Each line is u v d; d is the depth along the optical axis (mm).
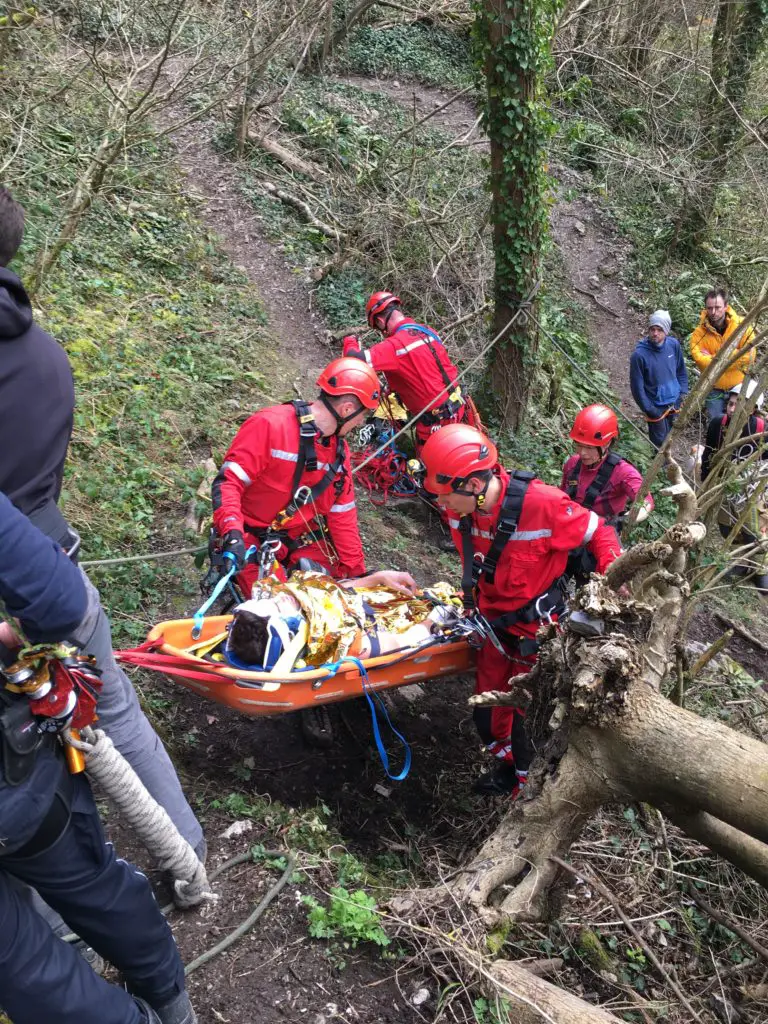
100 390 5973
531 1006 2613
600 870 3727
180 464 5793
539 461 7828
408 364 5918
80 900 1915
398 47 14836
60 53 7391
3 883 1812
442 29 15867
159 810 2369
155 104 5809
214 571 3557
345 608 3613
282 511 3869
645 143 14430
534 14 6824
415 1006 2646
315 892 2963
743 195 12727
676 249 13164
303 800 3746
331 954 2748
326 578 3719
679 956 3398
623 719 2818
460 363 8281
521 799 3166
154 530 5039
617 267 12812
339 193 10305
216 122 10523
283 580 3797
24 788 1718
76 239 7488
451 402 5996
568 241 12906
